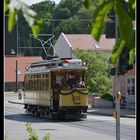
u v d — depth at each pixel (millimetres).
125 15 5035
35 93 68125
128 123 58031
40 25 4816
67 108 59312
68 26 145125
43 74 63812
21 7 4691
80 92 59656
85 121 60438
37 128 51719
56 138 42531
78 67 59812
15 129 50469
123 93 88688
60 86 59844
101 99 87875
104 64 99750
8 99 127938
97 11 4984
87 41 144125
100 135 44906
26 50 180750
